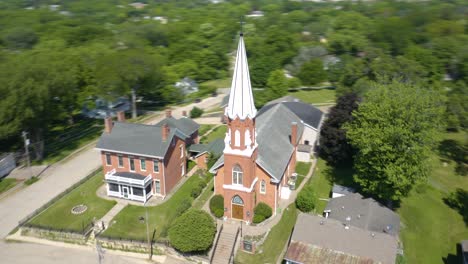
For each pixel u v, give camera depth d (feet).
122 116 202.18
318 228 142.82
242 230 152.87
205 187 186.19
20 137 233.35
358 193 169.89
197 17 618.44
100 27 477.36
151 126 185.88
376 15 618.44
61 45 386.73
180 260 144.66
